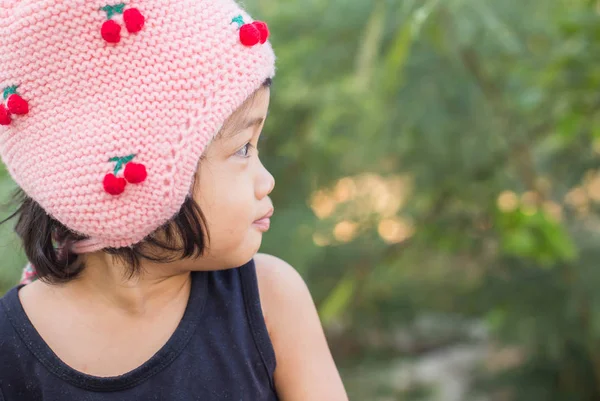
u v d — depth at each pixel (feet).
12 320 2.97
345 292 7.59
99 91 2.62
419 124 7.25
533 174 7.39
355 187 8.56
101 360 2.90
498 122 7.33
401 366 10.04
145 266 2.88
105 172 2.62
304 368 3.07
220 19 2.70
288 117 7.69
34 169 2.73
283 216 7.95
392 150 7.61
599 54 5.99
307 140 7.59
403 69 6.85
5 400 2.91
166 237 2.74
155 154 2.60
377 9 6.12
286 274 3.22
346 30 7.00
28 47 2.64
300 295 3.18
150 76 2.60
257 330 3.01
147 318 2.94
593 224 8.30
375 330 9.71
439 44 6.64
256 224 2.95
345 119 7.54
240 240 2.83
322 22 7.07
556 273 7.88
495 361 9.46
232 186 2.77
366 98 6.81
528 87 7.04
